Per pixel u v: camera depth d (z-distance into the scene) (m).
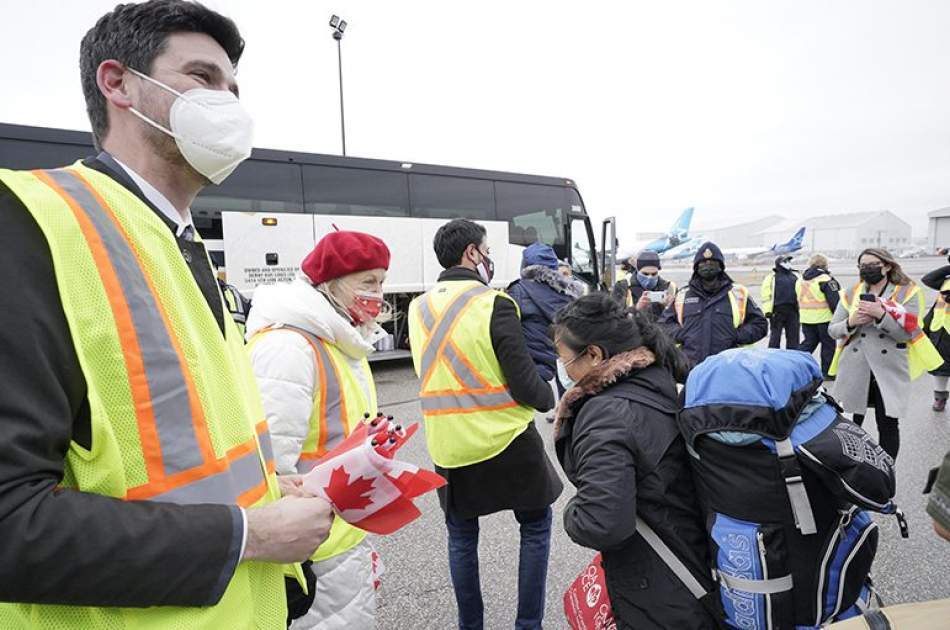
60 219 0.73
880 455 1.26
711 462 1.36
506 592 2.71
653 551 1.45
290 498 0.92
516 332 2.12
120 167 0.92
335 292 1.73
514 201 9.64
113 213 0.81
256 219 7.43
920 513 3.37
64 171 0.82
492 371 2.12
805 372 1.32
